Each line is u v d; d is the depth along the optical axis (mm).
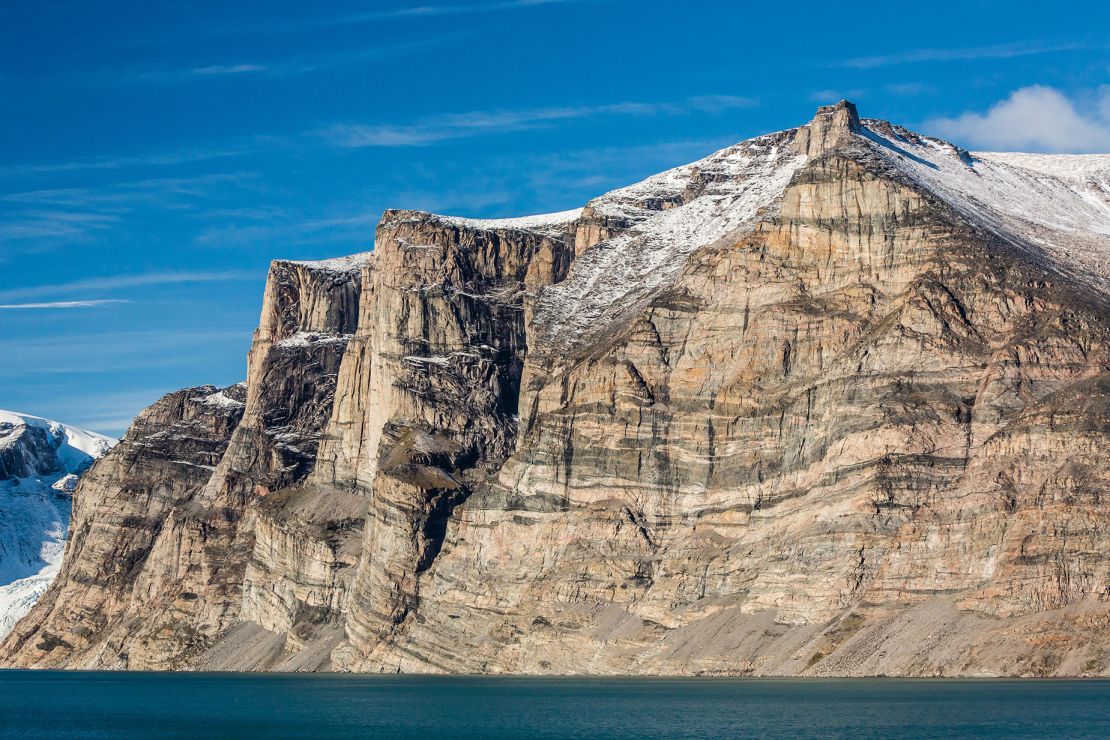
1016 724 159375
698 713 180875
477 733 172375
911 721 164250
